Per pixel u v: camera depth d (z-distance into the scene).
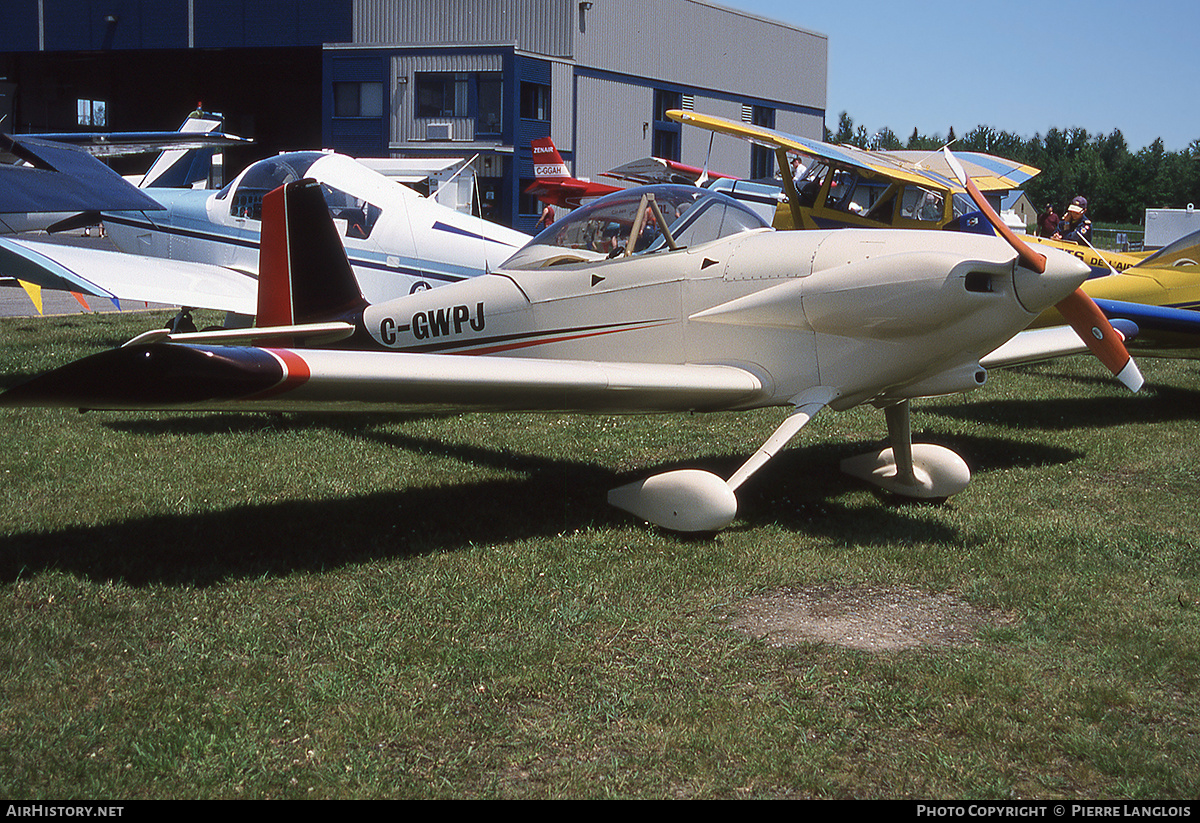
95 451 5.79
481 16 32.12
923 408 7.66
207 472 5.39
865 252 4.54
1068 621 3.50
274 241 6.63
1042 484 5.46
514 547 4.26
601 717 2.85
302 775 2.54
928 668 3.12
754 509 4.92
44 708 2.83
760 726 2.78
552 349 5.61
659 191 5.24
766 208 17.05
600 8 32.84
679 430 6.75
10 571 3.85
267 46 33.38
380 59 31.67
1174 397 8.27
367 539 4.34
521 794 2.48
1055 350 6.23
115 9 34.75
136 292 7.96
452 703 2.91
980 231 10.38
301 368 3.68
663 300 5.11
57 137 8.00
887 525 4.64
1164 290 7.98
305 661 3.14
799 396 4.68
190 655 3.16
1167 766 2.57
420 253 8.05
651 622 3.48
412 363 4.02
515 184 30.84
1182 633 3.36
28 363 8.66
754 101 40.44
